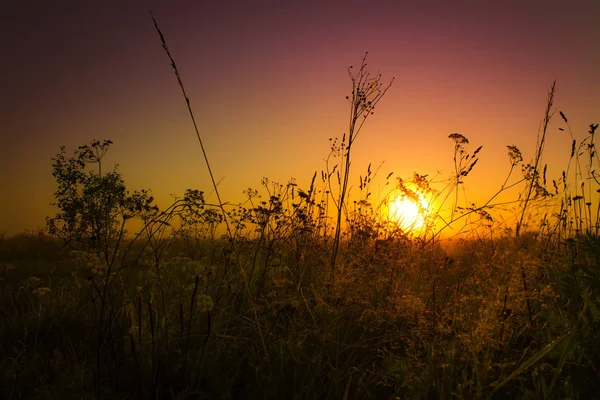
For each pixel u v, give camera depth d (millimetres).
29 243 7582
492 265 2289
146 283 3379
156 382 2369
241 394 2502
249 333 2996
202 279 3299
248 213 3477
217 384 2418
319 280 3029
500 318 2125
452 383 2068
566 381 2129
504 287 2127
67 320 3375
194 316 3041
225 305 3193
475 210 3326
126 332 3051
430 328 2422
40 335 3219
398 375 2393
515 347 2686
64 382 2334
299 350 2617
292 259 3693
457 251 3332
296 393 2400
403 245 3322
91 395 2270
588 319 2338
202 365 2545
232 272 3549
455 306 2248
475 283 2436
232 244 3488
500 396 2193
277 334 2867
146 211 2750
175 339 2816
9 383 2416
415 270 3100
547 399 2055
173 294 3521
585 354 2230
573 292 2523
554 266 2820
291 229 3656
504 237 2639
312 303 3002
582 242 2697
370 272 2928
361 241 3584
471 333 1973
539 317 2805
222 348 2887
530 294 2334
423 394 2197
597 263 2549
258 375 2492
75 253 3037
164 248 3457
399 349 2779
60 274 4762
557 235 3336
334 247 3781
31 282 4012
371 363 2695
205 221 3359
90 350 2908
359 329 2908
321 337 2596
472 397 1952
